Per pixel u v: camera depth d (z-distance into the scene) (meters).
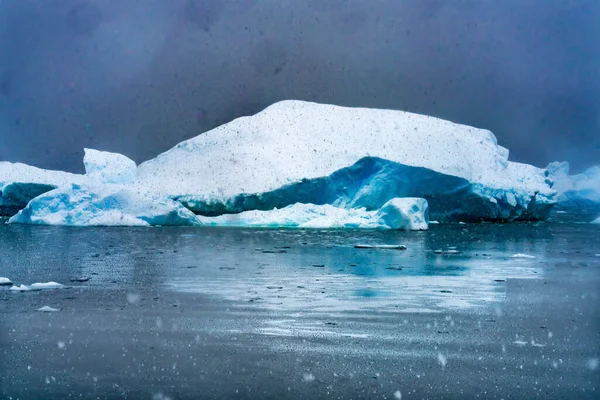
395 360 6.48
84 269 13.70
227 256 16.55
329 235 23.95
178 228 26.95
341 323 8.06
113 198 28.66
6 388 5.66
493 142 38.12
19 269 13.66
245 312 8.75
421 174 30.72
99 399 5.41
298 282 11.68
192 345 7.00
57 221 27.66
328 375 6.02
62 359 6.49
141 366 6.26
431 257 16.44
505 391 5.62
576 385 5.76
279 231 25.67
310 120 35.38
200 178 32.62
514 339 7.30
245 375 6.02
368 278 12.28
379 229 27.09
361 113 35.94
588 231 27.31
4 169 34.34
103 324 7.98
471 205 31.33
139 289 10.80
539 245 20.64
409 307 9.19
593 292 10.66
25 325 7.93
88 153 35.38
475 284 11.54
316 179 30.52
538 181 37.53
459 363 6.38
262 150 33.59
